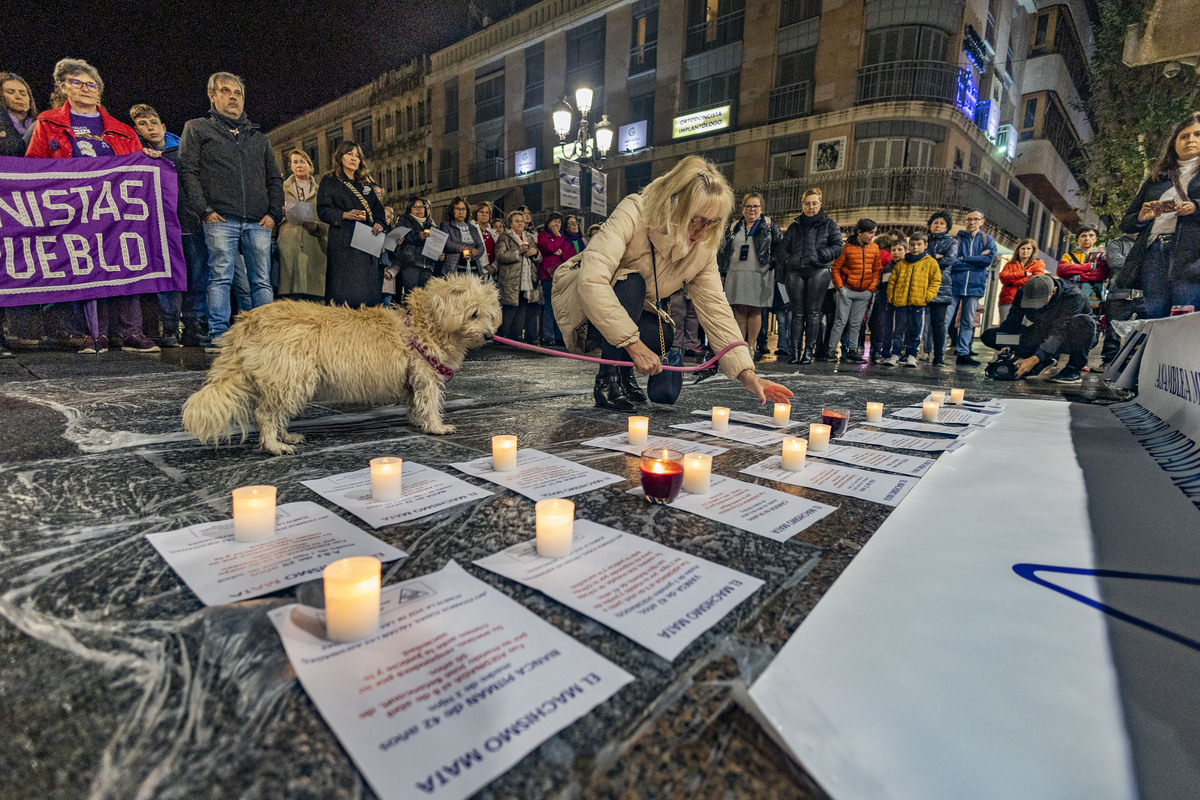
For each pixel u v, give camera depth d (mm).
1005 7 21094
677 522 1521
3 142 4820
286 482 1827
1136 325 4086
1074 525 1543
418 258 6879
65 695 797
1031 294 5500
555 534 1241
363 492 1713
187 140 4699
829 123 18953
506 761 683
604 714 773
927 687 841
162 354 5508
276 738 721
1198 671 898
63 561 1219
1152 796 646
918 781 670
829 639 962
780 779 682
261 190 5066
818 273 7023
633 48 22391
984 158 22062
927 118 18109
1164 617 1065
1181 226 4320
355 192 5602
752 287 7105
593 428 2791
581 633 968
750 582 1155
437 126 29578
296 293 6344
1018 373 5695
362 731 716
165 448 2244
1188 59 4180
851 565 1267
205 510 1561
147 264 5395
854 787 664
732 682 850
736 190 20953
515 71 25781
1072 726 767
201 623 976
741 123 20562
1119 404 3971
